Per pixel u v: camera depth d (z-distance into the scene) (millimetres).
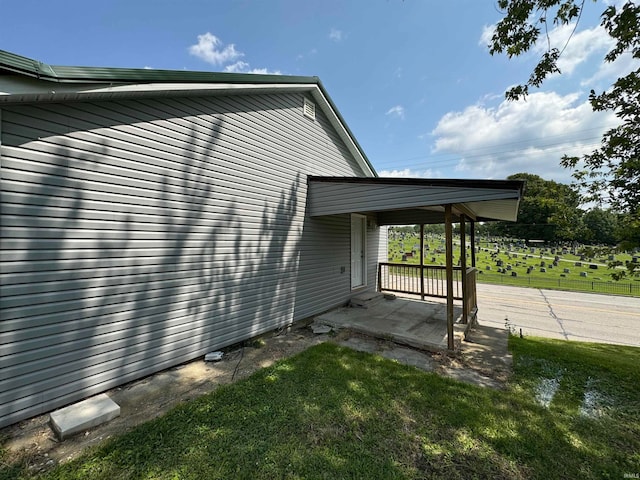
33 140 2559
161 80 3266
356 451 2254
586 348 5348
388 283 9758
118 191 3143
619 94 4477
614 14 3949
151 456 2146
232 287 4504
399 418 2721
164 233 3590
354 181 5340
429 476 2021
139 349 3361
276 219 5332
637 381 3676
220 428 2500
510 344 5293
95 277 2967
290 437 2402
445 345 4523
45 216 2625
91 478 1937
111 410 2650
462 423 2658
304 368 3791
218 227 4277
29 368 2535
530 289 14594
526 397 3197
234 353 4379
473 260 7309
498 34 4500
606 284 15227
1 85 2225
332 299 6914
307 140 6273
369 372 3711
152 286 3475
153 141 3469
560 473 2080
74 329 2822
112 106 3100
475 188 3951
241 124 4652
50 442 2311
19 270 2475
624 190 4785
